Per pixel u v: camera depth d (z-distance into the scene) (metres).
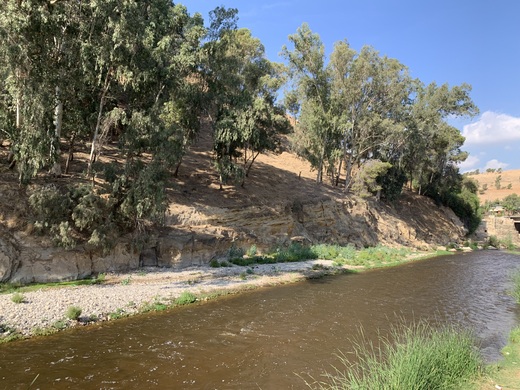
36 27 18.84
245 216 34.94
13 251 18.88
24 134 19.66
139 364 11.34
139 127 22.78
